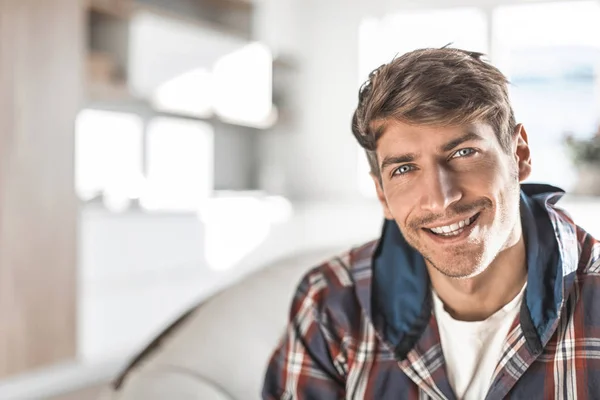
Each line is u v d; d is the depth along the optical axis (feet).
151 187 13.87
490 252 2.59
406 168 2.61
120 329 11.22
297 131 17.46
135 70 12.09
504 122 2.59
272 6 16.42
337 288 3.23
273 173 17.53
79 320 10.36
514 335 2.77
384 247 3.13
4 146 9.07
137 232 11.49
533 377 2.75
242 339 4.56
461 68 2.54
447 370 2.92
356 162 16.89
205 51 13.67
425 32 16.37
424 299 2.97
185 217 12.50
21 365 9.43
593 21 15.01
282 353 3.41
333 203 15.99
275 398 3.44
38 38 9.43
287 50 17.03
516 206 2.65
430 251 2.64
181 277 12.50
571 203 7.14
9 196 9.15
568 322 2.75
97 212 10.76
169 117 14.37
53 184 9.75
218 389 4.34
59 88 9.77
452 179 2.52
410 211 2.61
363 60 16.85
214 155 16.21
